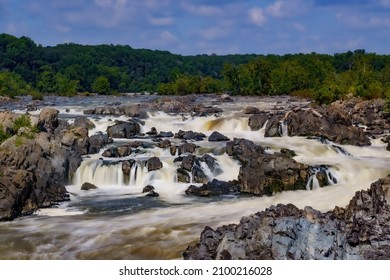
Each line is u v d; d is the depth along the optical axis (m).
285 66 156.38
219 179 51.62
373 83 112.88
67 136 56.31
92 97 146.25
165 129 73.88
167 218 39.94
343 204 42.12
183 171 51.59
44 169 47.75
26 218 41.16
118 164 52.44
